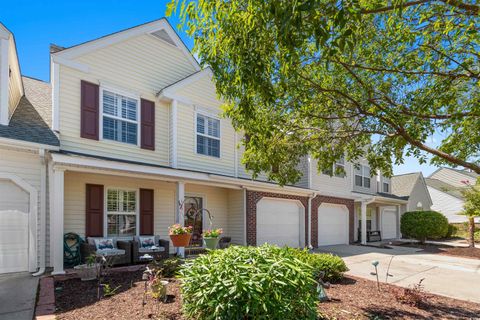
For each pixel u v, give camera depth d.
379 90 6.18
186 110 12.09
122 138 10.54
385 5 4.67
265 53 4.06
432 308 6.05
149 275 5.77
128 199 10.80
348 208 18.62
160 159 11.41
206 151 12.67
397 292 6.86
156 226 11.38
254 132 6.17
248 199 13.18
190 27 4.57
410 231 20.50
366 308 5.77
